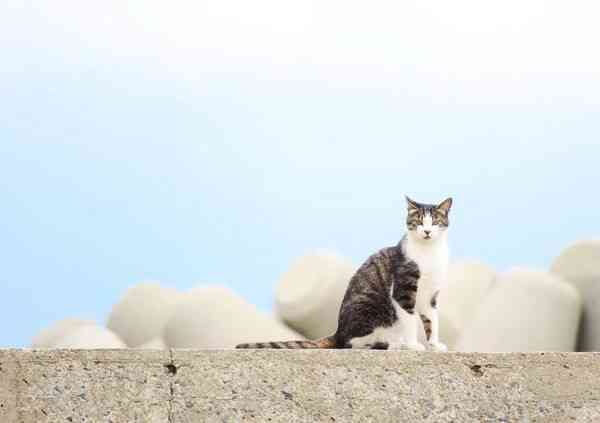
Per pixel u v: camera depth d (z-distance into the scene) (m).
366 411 6.29
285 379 6.26
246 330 14.13
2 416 5.96
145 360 6.16
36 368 6.04
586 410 6.54
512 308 13.55
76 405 6.04
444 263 7.75
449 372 6.43
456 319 13.88
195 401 6.16
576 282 13.83
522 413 6.47
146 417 6.09
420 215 7.63
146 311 15.80
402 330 7.73
